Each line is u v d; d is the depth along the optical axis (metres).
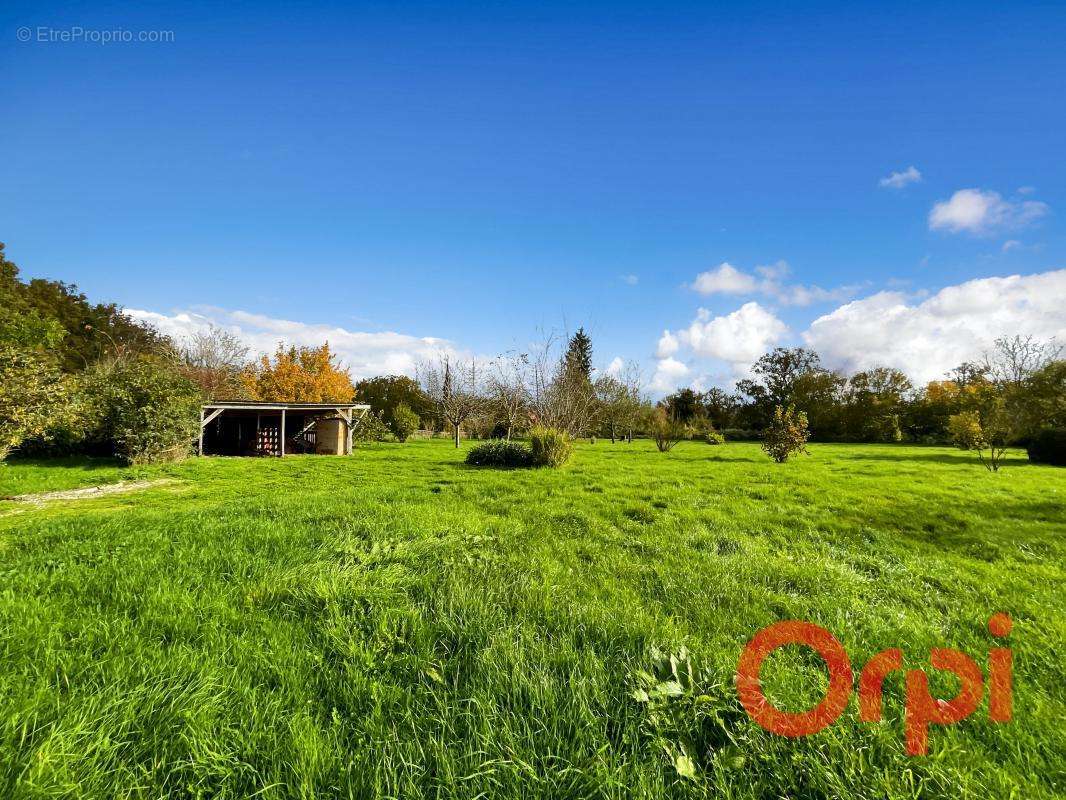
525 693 2.30
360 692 2.36
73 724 1.94
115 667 2.40
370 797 1.70
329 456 20.98
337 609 3.28
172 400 15.88
